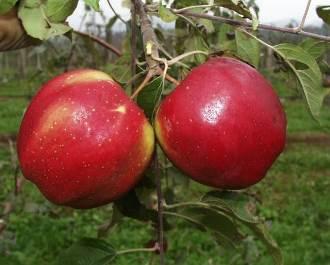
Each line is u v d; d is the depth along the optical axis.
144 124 0.20
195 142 0.20
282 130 0.21
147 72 0.21
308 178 1.90
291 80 0.24
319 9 0.23
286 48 0.23
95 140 0.19
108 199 0.21
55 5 0.21
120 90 0.20
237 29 0.24
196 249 1.09
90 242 0.25
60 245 1.14
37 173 0.20
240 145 0.20
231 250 0.26
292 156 2.20
